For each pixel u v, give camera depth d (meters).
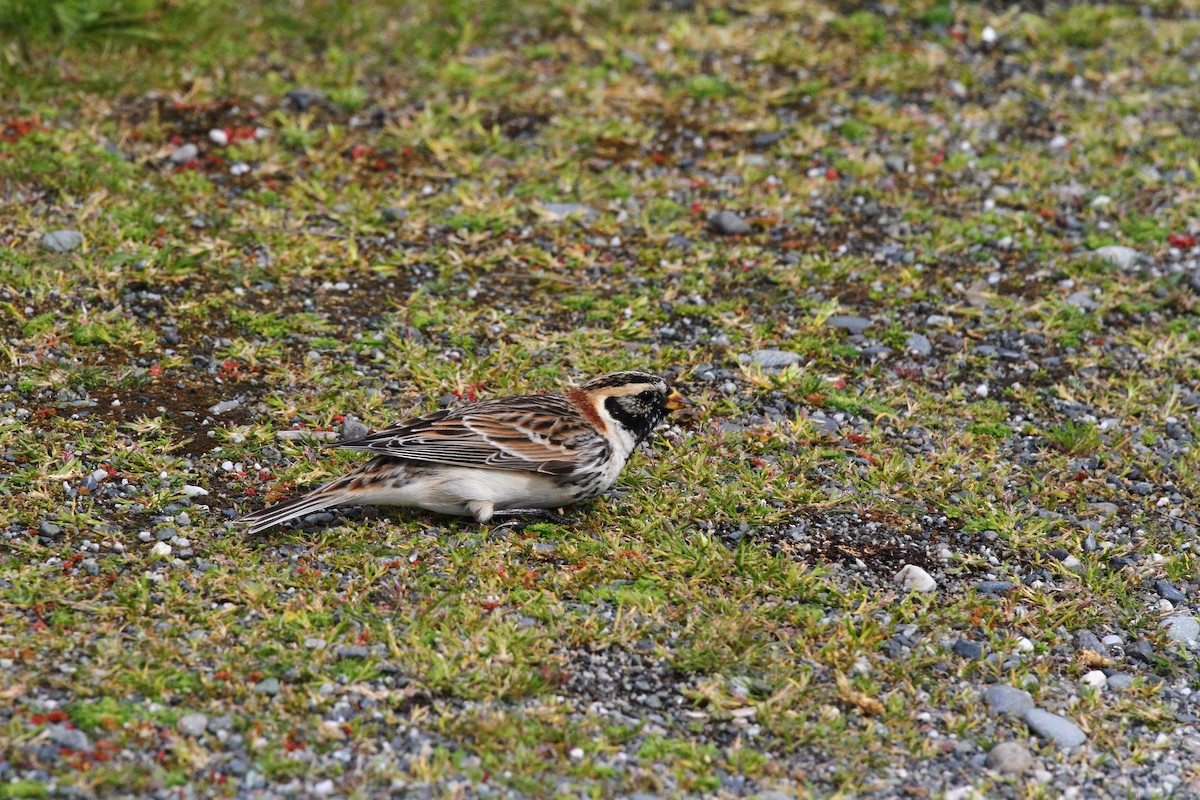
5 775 8.16
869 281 15.16
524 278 14.88
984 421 13.00
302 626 9.64
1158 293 15.16
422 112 17.56
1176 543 11.52
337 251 14.92
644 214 16.02
